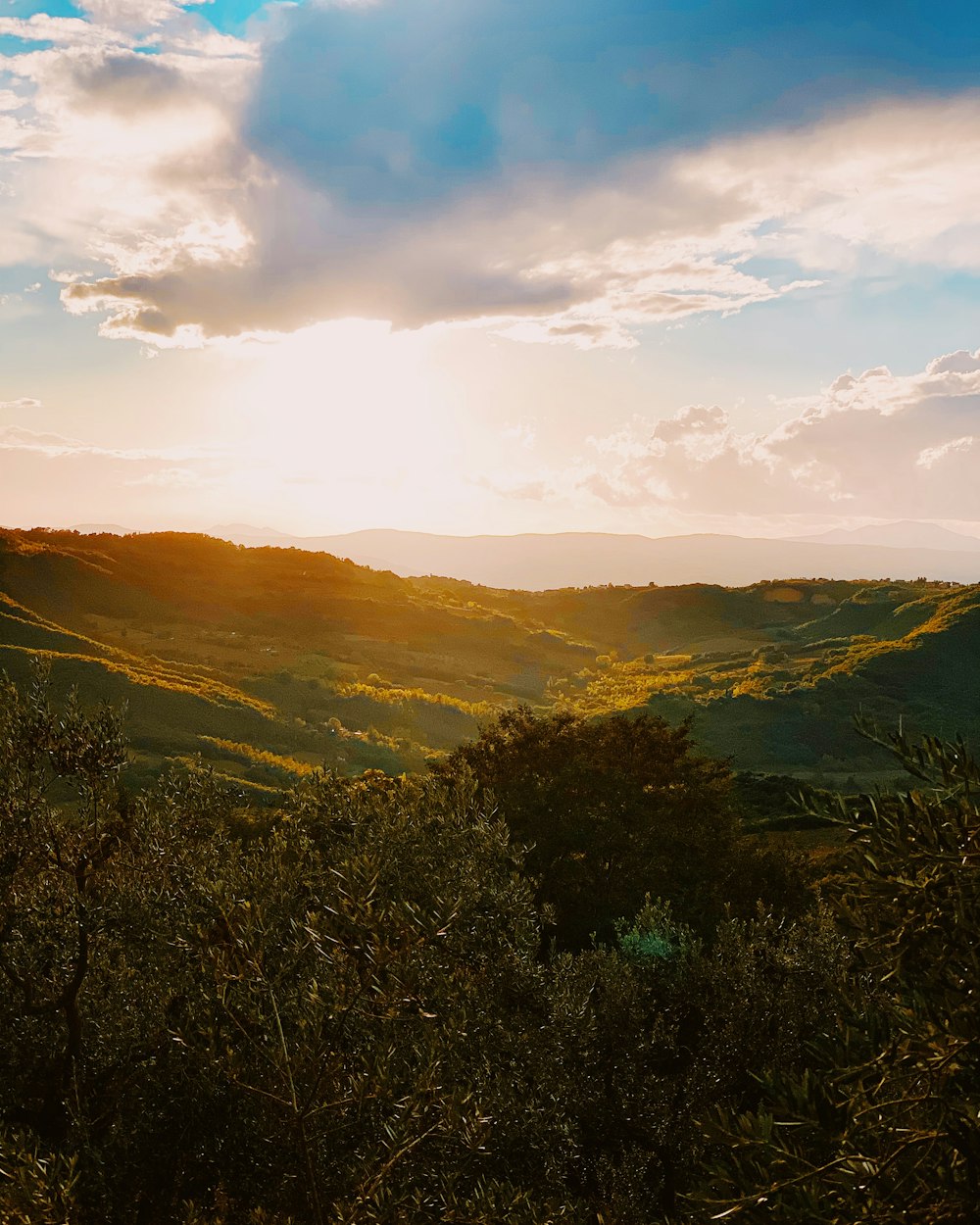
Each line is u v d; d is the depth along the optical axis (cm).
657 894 3095
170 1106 899
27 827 1095
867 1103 390
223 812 1256
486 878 1124
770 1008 1197
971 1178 369
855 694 19525
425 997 841
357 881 707
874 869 423
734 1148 400
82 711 1159
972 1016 376
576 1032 1074
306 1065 695
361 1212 637
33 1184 578
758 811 6234
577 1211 842
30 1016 1069
